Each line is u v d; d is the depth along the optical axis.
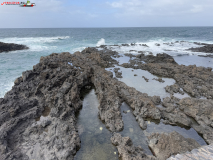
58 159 10.19
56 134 12.12
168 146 10.96
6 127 12.30
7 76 26.66
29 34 120.06
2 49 48.25
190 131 14.14
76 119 15.36
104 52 45.91
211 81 23.55
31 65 33.56
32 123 13.62
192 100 16.36
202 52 49.19
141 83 24.36
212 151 9.88
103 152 11.50
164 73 28.00
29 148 10.91
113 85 20.50
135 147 11.65
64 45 62.25
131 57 41.25
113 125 13.98
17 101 15.55
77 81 21.38
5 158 9.82
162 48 57.41
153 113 15.62
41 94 18.02
